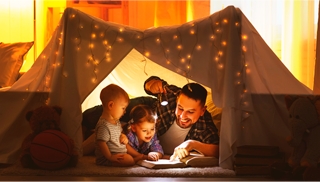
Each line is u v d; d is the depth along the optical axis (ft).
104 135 8.80
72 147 8.62
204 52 9.18
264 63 9.43
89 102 10.84
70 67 9.09
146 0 15.33
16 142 9.36
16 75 12.11
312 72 13.96
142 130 9.15
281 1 14.34
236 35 8.96
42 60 9.84
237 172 8.26
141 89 10.57
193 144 9.02
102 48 9.24
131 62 10.48
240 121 8.94
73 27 9.21
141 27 15.37
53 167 8.34
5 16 14.43
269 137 9.16
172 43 9.21
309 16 13.97
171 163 8.64
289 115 8.34
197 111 9.39
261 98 9.16
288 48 14.12
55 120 8.81
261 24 14.17
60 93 9.18
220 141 8.83
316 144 8.11
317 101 8.27
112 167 8.67
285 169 8.15
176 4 14.74
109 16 15.55
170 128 9.62
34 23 14.84
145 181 7.66
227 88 8.82
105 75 9.21
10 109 9.46
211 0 14.32
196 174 8.21
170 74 10.44
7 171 8.25
